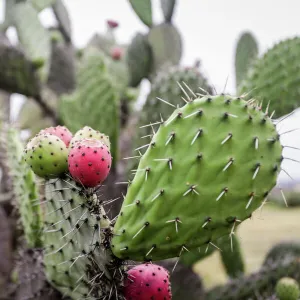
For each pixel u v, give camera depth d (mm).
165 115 1245
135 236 714
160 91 1248
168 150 702
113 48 2209
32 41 2047
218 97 706
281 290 1205
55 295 915
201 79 1259
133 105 2141
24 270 1006
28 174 938
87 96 1509
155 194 701
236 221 708
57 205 790
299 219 4773
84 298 817
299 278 1439
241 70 1891
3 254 1483
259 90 1260
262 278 1445
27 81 1888
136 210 711
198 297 1383
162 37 1933
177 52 1956
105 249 752
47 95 2096
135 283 757
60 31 2326
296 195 5852
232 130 691
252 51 1878
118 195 1364
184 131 700
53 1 2174
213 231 712
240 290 1448
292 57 1241
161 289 756
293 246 1754
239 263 1753
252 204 709
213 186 691
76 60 2346
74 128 1536
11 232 1546
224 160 687
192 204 695
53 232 819
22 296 1007
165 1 1910
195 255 1325
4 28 2209
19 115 2240
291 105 1260
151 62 1987
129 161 1297
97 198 766
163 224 704
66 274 822
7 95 2188
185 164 693
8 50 1816
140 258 736
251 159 692
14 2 2152
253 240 3838
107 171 747
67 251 801
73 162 735
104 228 761
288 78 1245
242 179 692
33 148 768
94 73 1511
